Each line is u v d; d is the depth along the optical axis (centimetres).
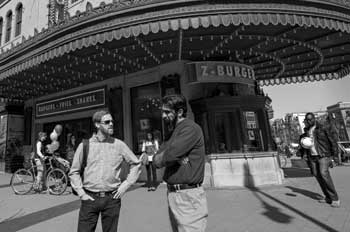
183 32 691
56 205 633
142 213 525
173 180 241
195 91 888
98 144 290
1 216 539
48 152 822
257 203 562
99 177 279
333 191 514
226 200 606
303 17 605
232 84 894
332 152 538
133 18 586
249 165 780
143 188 825
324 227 392
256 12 576
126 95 1060
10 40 1387
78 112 1221
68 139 1266
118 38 599
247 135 825
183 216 234
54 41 700
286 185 772
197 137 239
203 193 242
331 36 795
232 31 713
